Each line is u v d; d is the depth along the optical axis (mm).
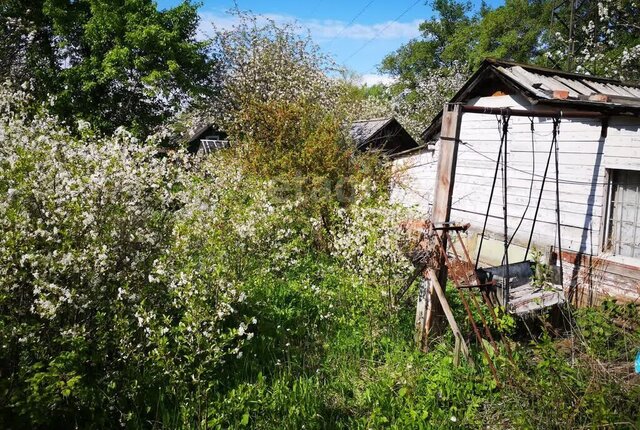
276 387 4793
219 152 14508
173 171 5586
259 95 19641
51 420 3891
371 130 19312
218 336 4754
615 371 4707
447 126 5598
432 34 41750
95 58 18641
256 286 6832
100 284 4352
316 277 8516
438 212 5723
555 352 4906
